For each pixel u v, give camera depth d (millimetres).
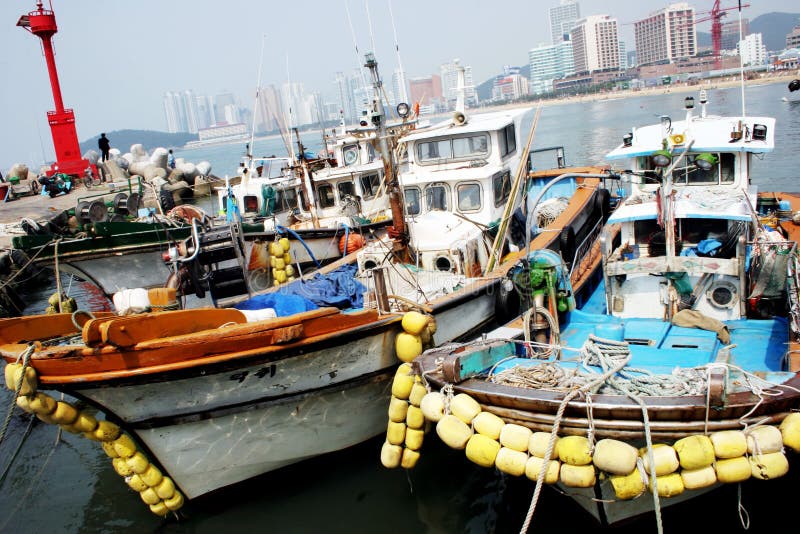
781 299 7875
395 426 7320
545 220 12773
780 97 48562
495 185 11039
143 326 6453
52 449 9797
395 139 11961
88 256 13906
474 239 10211
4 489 8711
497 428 6035
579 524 6762
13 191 30516
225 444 7430
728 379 5480
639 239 9234
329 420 7992
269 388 7305
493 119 11562
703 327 7965
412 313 7898
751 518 6562
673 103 59312
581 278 10203
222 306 8945
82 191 30406
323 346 7348
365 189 16125
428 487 7789
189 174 40625
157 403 6848
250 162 17828
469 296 9227
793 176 20906
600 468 5504
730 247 8539
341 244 15023
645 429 5344
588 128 44750
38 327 7090
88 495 8375
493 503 7371
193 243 10586
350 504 7602
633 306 8766
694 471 5441
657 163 8062
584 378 6152
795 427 5375
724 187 9445
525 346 7715
